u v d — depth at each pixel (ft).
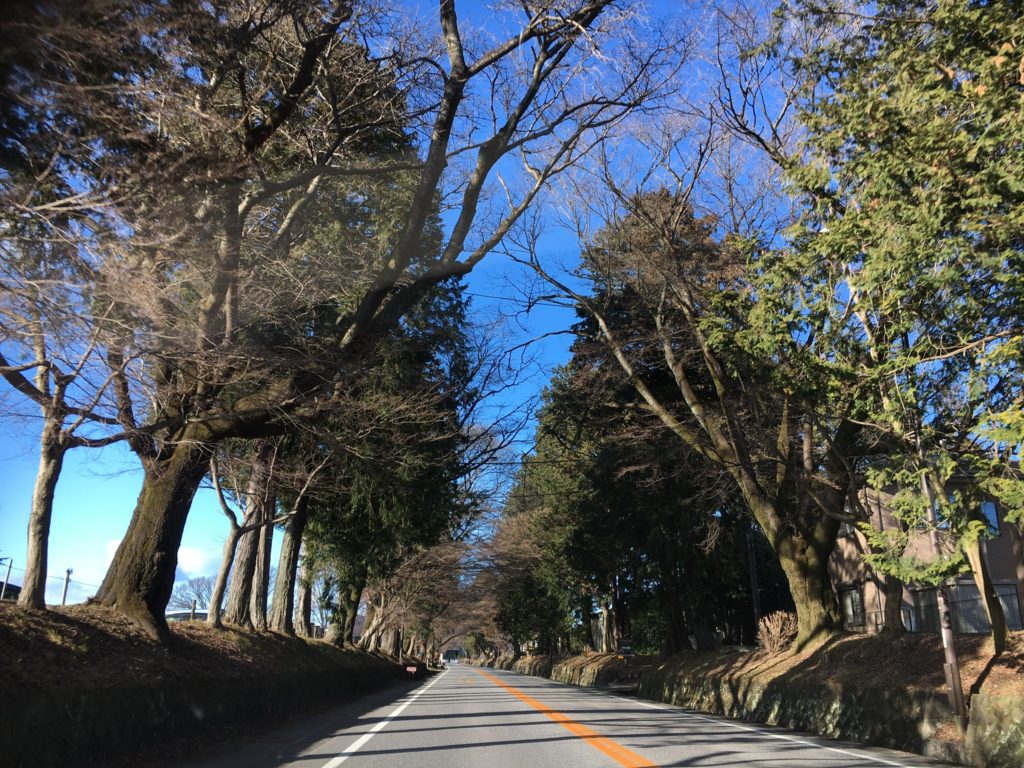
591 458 97.96
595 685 150.92
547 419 92.89
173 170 28.81
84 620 39.29
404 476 71.51
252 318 40.98
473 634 414.00
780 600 137.69
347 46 45.88
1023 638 44.62
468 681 149.89
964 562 35.50
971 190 27.73
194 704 39.55
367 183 56.85
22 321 26.63
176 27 27.12
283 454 63.10
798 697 56.03
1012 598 88.28
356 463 65.67
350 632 123.34
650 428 81.87
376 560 93.86
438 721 52.70
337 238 54.49
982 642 48.03
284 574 87.04
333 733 45.19
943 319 33.45
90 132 26.08
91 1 22.27
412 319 67.15
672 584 106.22
